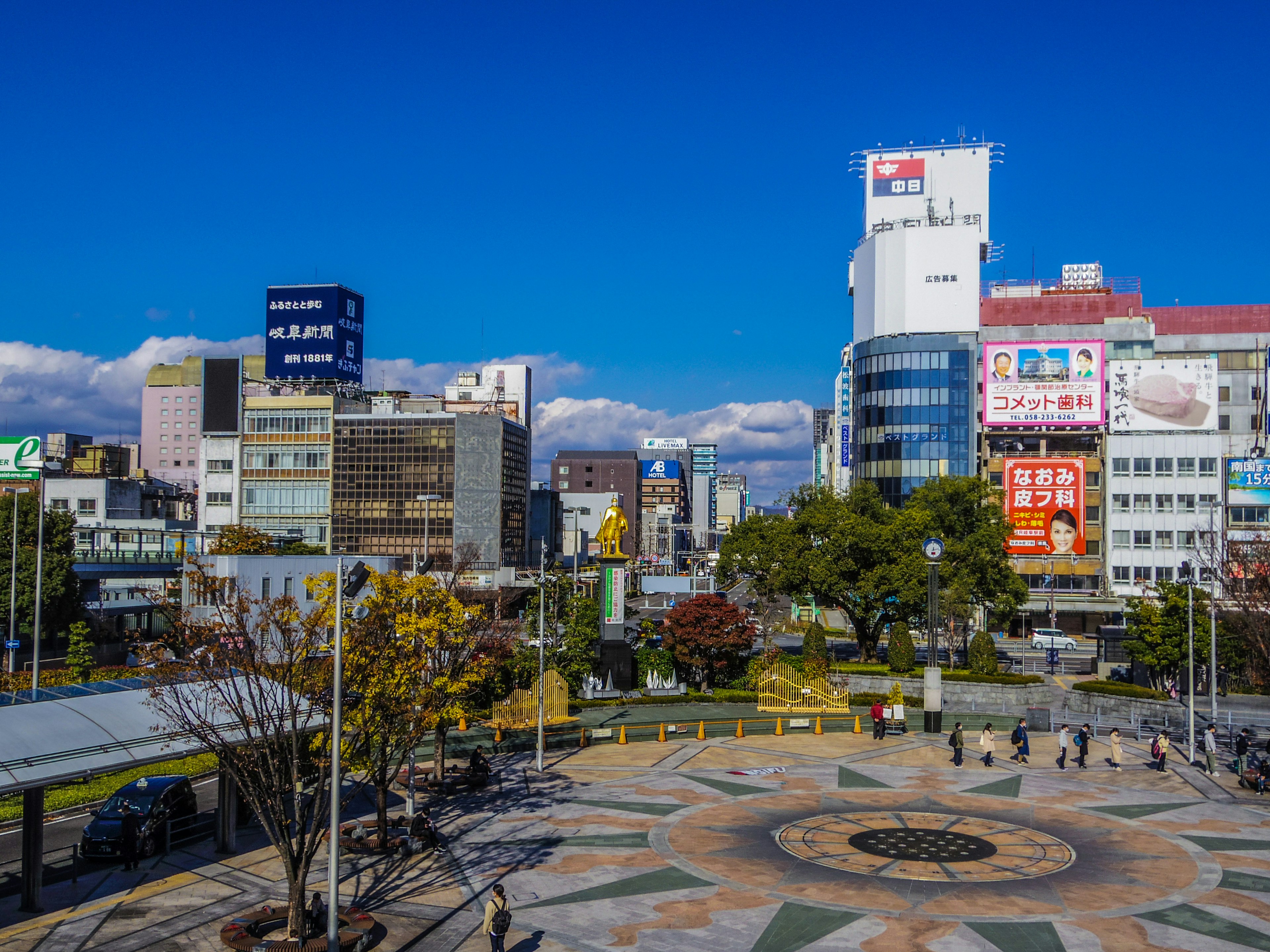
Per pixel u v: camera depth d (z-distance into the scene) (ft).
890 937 96.37
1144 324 453.58
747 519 321.11
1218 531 353.92
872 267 462.60
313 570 227.81
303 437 473.26
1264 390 439.63
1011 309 476.54
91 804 136.98
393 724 117.70
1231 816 140.77
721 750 186.29
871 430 446.60
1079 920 100.94
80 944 91.97
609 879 112.88
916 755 183.32
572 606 252.62
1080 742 174.50
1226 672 234.79
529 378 631.56
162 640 125.39
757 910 103.40
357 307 511.81
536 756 179.32
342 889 108.99
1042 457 393.09
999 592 305.73
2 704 102.06
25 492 300.61
